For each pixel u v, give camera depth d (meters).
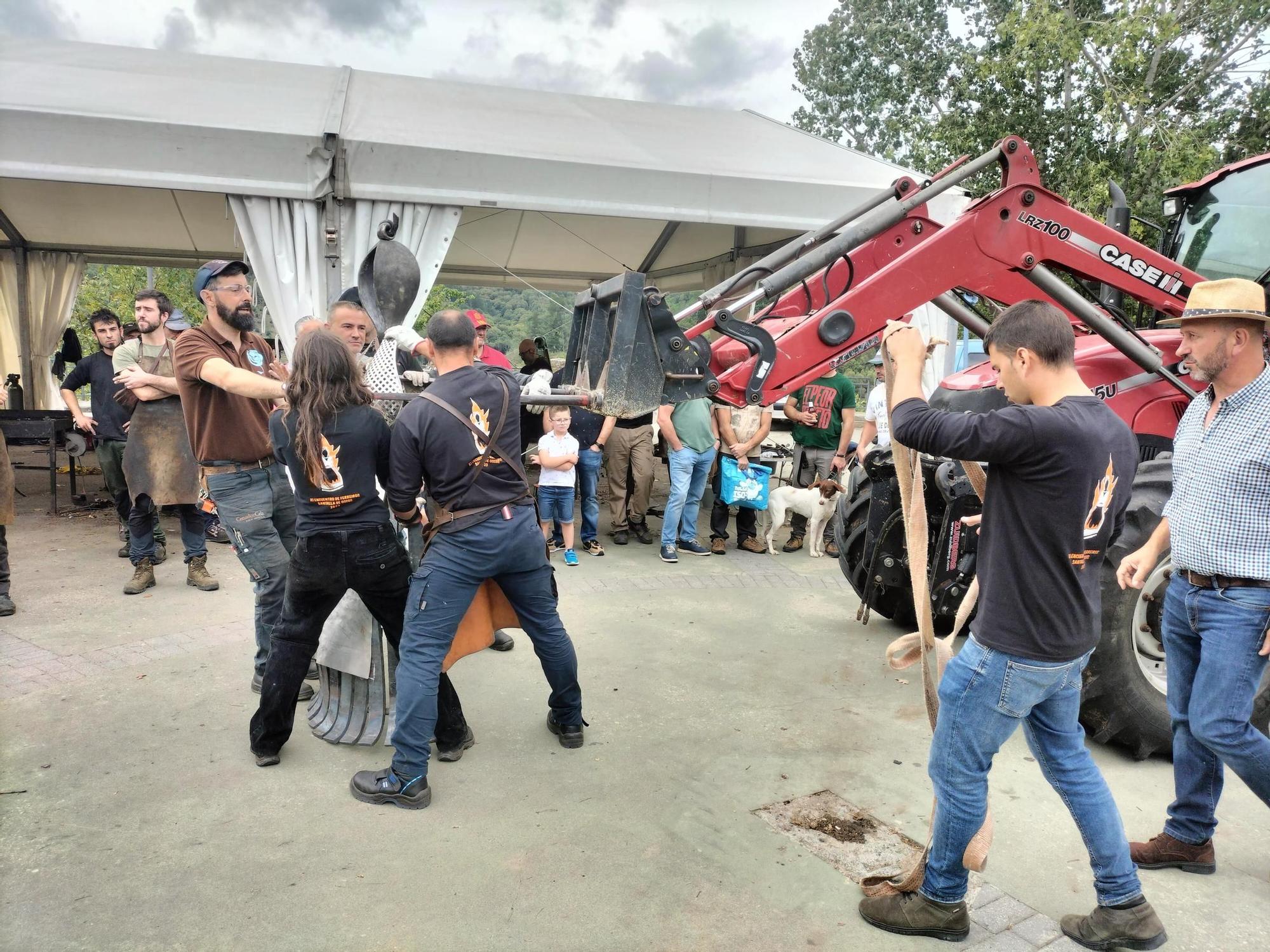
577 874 2.51
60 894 2.34
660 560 6.44
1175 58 17.61
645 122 8.44
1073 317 4.33
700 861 2.59
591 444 6.39
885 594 4.85
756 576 6.07
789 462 9.13
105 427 5.66
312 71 8.48
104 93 6.22
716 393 2.80
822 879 2.53
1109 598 3.14
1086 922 2.27
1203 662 2.41
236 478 3.43
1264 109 17.25
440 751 3.19
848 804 2.96
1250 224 4.18
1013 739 3.58
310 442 2.72
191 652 4.17
